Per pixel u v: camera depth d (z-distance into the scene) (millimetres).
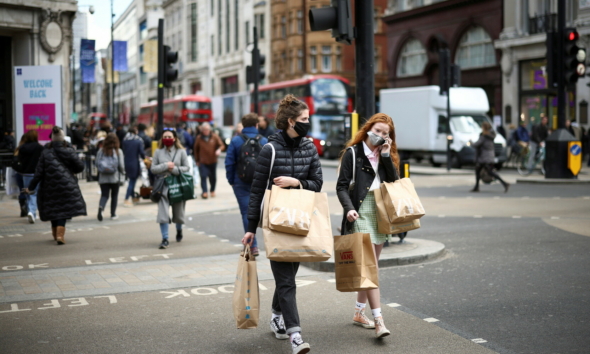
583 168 26828
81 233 12008
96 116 64500
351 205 5359
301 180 5121
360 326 5816
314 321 6020
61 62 25656
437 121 29766
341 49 53531
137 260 9203
